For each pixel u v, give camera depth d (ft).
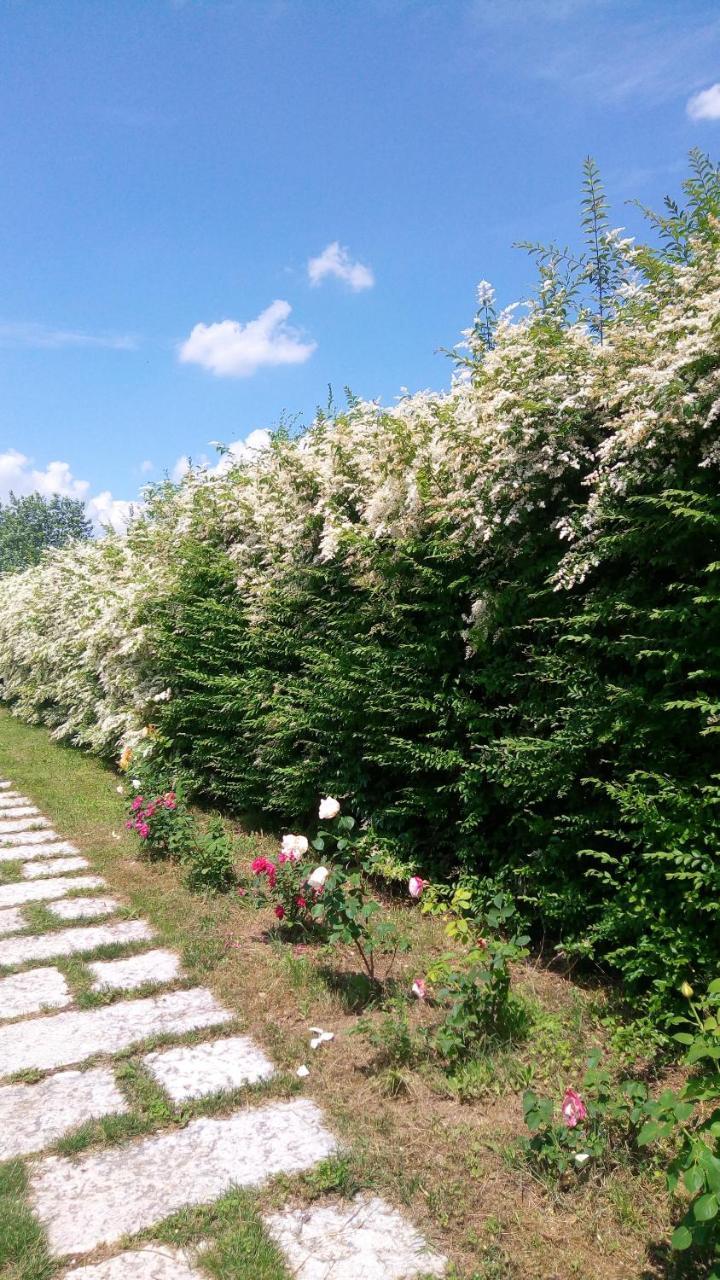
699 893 10.83
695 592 11.28
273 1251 7.70
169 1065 11.30
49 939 16.01
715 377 10.12
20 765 35.50
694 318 10.82
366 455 16.78
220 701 23.31
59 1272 7.61
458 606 15.49
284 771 19.61
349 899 12.91
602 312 14.60
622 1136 9.04
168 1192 8.68
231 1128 9.82
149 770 23.29
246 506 23.32
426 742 16.33
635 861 12.18
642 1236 7.86
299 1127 9.82
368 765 18.01
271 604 20.98
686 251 12.26
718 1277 6.72
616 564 12.71
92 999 13.21
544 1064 10.75
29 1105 10.40
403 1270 7.55
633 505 11.88
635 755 12.09
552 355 12.73
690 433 10.63
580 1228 8.00
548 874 13.74
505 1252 7.72
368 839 17.25
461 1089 10.26
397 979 13.37
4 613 56.39
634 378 11.07
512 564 14.23
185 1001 13.29
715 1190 6.65
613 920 11.77
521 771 13.71
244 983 13.75
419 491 14.90
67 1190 8.75
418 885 13.82
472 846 15.52
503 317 14.39
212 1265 7.56
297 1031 12.16
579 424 12.76
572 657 12.92
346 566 18.33
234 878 18.71
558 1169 8.57
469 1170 8.89
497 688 14.30
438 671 15.87
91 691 35.88
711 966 10.52
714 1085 7.63
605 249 14.52
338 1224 8.18
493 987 11.23
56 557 48.96
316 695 18.67
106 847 22.15
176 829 20.22
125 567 33.71
